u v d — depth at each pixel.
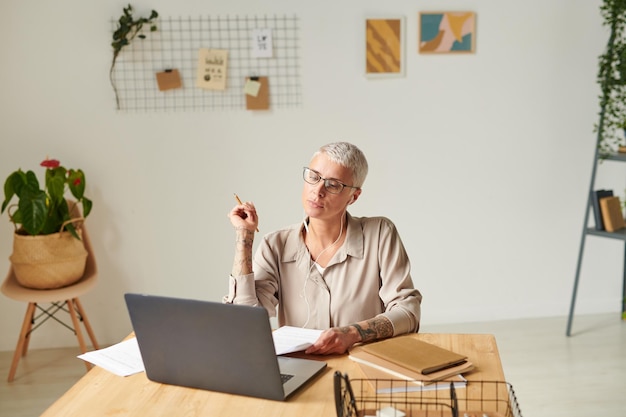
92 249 4.00
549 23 4.38
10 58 4.10
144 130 4.23
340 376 1.56
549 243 4.59
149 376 1.87
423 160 4.42
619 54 4.06
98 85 4.17
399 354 1.91
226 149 4.29
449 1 4.30
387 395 1.73
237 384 1.76
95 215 4.28
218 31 4.18
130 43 4.14
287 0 4.20
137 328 1.82
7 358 4.20
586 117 4.49
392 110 4.35
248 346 1.71
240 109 4.26
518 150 4.48
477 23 4.34
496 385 1.70
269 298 2.32
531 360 3.95
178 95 4.22
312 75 4.27
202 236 4.35
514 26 4.36
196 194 4.31
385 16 4.26
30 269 3.72
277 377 1.71
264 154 4.32
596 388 3.59
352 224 2.36
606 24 4.09
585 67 4.45
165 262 4.36
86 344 4.39
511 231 4.55
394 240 2.35
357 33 4.25
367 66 4.28
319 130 4.32
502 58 4.38
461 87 4.38
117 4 4.11
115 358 2.02
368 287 2.33
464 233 4.52
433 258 4.52
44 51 4.11
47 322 4.34
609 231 4.19
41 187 4.22
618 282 4.65
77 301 3.99
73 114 4.18
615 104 4.43
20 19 4.07
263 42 4.20
